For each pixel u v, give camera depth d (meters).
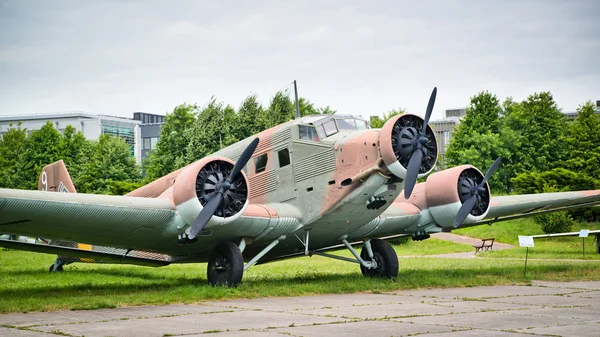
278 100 57.97
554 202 18.94
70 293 14.53
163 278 19.94
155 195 18.72
